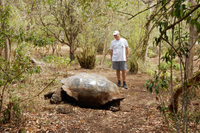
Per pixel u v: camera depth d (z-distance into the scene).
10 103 2.85
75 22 9.82
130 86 6.18
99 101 3.96
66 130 2.90
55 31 9.82
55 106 3.65
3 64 2.77
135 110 4.06
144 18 8.49
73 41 10.50
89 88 3.94
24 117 3.02
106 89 4.04
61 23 9.90
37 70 2.78
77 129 2.99
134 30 9.38
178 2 1.40
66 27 9.82
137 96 5.16
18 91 4.12
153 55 13.84
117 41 5.83
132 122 3.35
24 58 2.71
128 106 4.38
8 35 2.70
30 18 8.48
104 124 3.26
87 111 3.82
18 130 2.65
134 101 4.76
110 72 8.66
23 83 4.67
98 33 10.04
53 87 5.21
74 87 3.96
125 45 5.87
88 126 3.14
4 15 2.83
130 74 8.31
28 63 2.72
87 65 9.36
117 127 3.14
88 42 10.07
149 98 4.93
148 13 8.09
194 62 6.29
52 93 4.20
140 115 3.70
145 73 8.56
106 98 4.00
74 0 8.73
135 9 8.80
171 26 1.62
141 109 4.11
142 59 9.62
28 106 3.50
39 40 2.79
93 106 4.08
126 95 5.27
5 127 2.71
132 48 9.64
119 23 9.70
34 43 2.81
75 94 3.91
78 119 3.38
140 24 8.98
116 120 3.46
